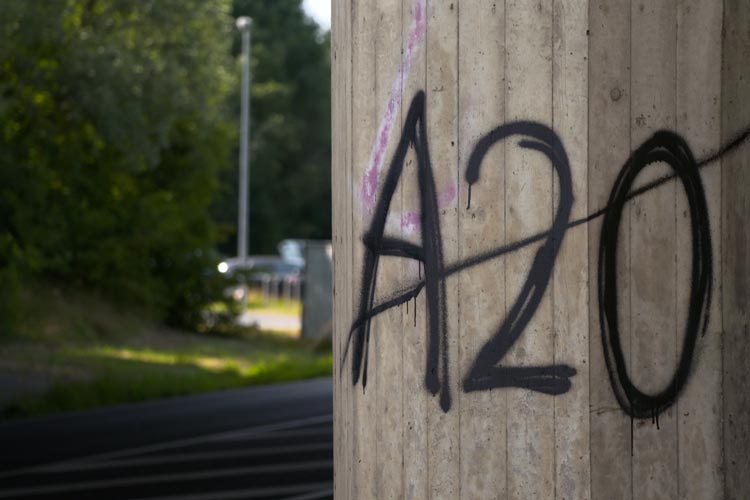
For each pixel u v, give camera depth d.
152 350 27.33
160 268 33.31
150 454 12.87
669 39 4.74
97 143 25.69
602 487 4.67
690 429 4.78
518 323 4.68
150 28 24.64
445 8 4.75
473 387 4.73
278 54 69.38
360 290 5.10
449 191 4.77
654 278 4.74
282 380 21.56
